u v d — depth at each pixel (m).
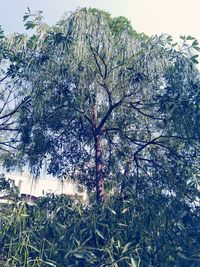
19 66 9.14
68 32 8.61
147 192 9.59
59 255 6.65
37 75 8.89
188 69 8.88
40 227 7.19
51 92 8.98
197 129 8.45
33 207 7.77
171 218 7.66
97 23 8.67
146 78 8.70
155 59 8.68
